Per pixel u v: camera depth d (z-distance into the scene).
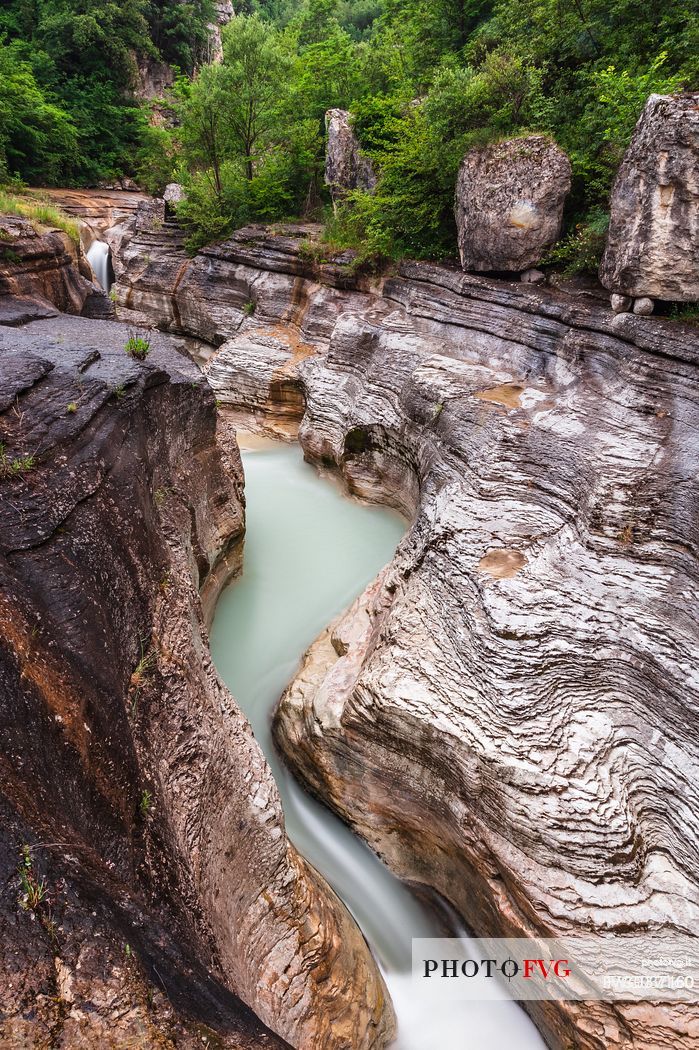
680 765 5.04
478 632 6.07
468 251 10.80
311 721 6.74
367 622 8.06
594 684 5.61
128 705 4.12
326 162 17.02
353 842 6.57
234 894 4.47
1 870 2.34
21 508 4.18
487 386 9.57
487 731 5.48
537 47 11.53
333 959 4.81
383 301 13.37
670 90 8.62
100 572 4.40
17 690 3.05
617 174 7.96
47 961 2.22
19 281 11.36
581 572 6.34
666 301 7.84
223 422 9.76
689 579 5.86
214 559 8.34
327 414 13.06
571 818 4.92
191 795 4.43
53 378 5.63
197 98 19.25
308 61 19.02
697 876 4.69
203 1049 2.38
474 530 7.25
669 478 6.54
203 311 19.16
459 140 11.09
